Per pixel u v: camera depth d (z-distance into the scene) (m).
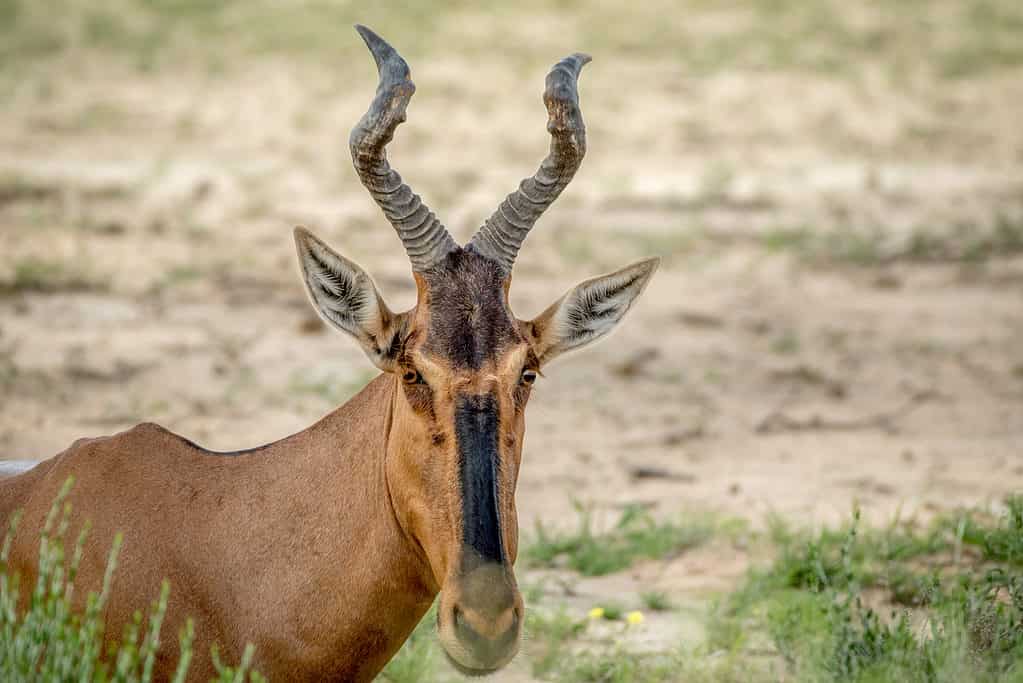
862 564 31.77
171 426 43.47
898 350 56.56
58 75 127.31
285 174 94.38
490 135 109.56
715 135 109.88
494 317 20.89
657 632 29.30
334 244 73.75
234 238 74.88
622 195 89.50
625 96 123.50
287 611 21.47
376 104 21.00
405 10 161.12
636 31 152.38
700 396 50.47
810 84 128.50
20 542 22.20
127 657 19.22
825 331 59.72
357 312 21.06
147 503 21.98
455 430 19.97
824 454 43.31
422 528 20.33
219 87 125.44
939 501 37.81
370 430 21.80
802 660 26.09
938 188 91.69
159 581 21.53
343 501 21.66
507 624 18.80
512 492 20.27
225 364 51.53
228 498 22.03
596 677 26.75
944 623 25.09
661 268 71.50
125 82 125.81
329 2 165.38
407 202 21.27
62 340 53.56
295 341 55.62
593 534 35.88
